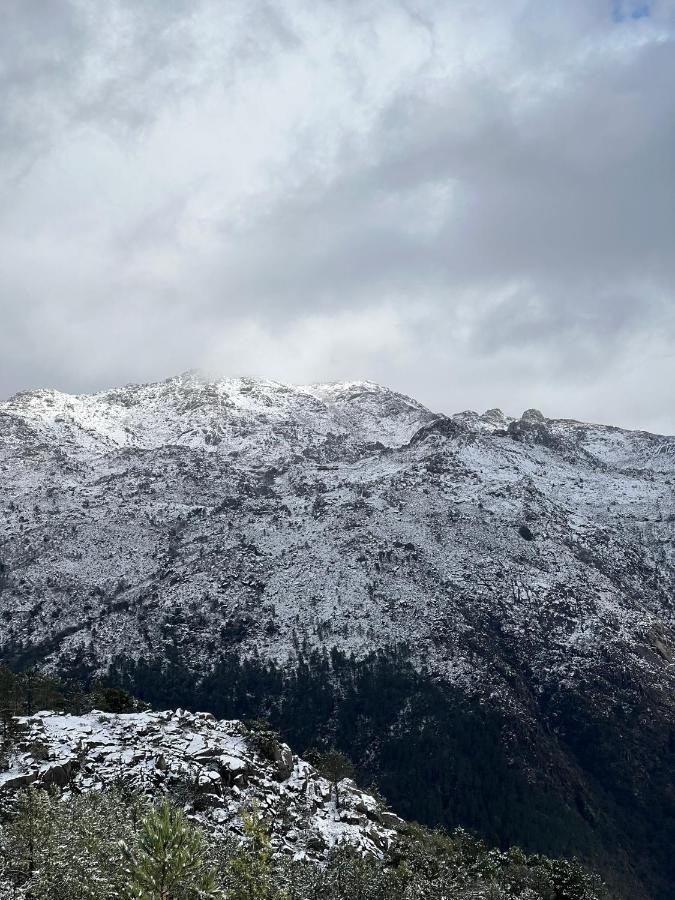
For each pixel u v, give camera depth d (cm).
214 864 6962
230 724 14175
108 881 6706
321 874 9788
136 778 11450
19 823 7819
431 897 10481
